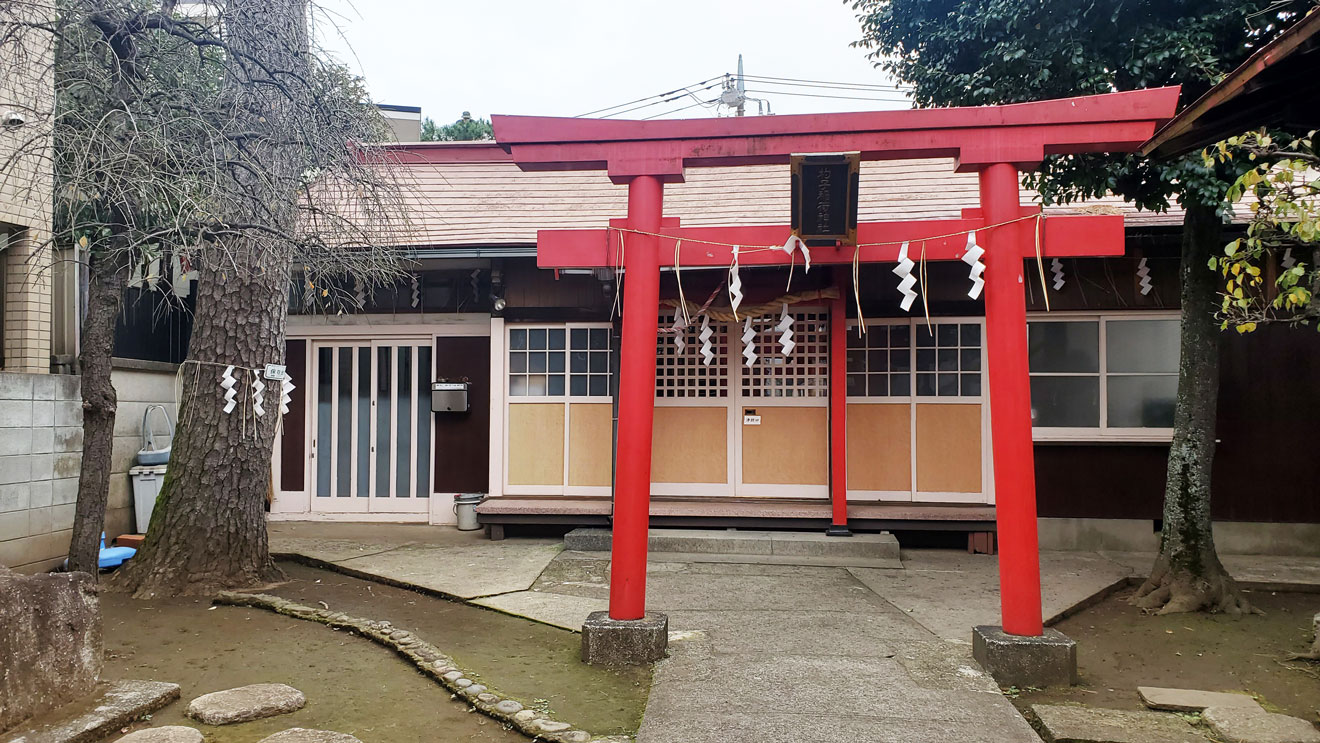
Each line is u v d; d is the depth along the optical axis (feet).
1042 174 19.93
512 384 27.73
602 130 15.12
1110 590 20.56
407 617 17.72
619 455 15.19
